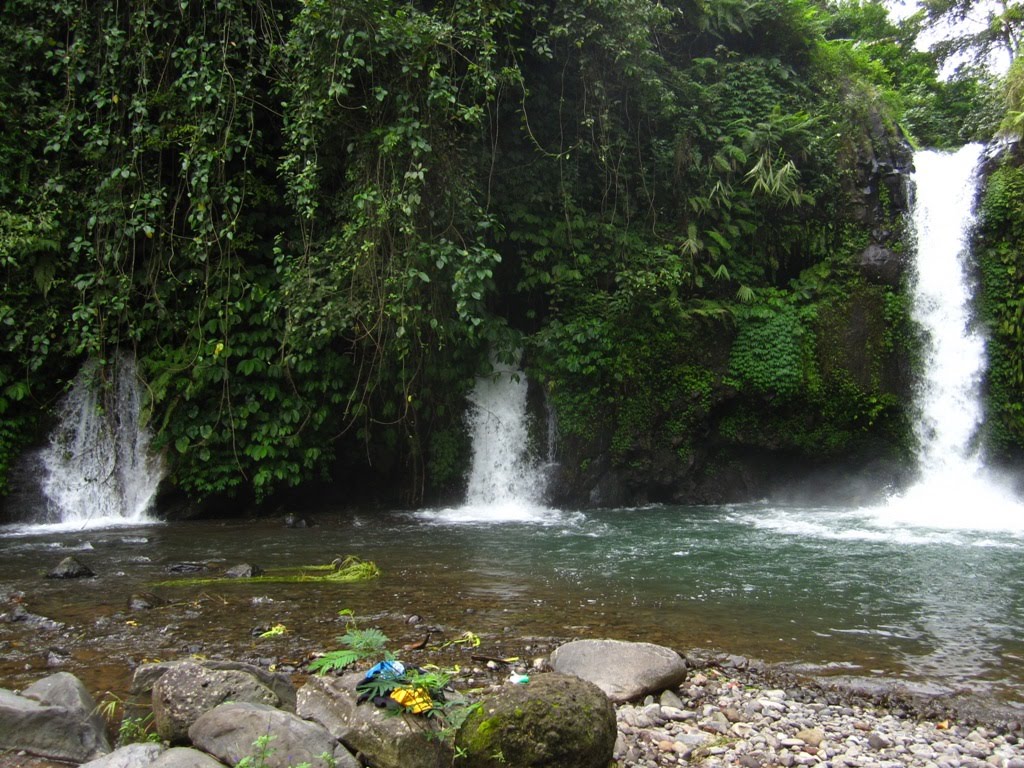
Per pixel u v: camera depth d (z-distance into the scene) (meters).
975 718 4.30
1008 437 13.09
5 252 10.58
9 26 11.59
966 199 13.94
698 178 14.08
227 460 11.38
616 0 12.38
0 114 11.11
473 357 12.77
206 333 11.46
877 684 4.75
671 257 13.12
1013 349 13.19
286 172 11.28
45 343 11.02
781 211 14.41
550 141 13.40
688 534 10.20
